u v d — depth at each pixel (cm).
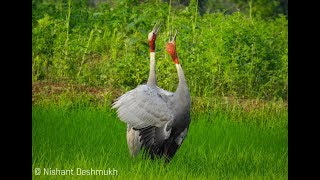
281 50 3309
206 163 2431
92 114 2811
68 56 3244
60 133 2603
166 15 3319
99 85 3162
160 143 2356
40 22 3278
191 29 3272
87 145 2514
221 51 3188
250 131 2794
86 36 3362
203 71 3156
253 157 2523
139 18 3259
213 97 3106
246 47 3203
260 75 3209
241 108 3044
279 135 2770
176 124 2348
